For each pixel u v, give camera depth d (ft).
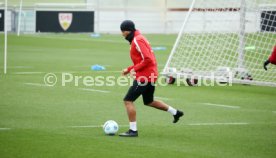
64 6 383.24
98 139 86.07
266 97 136.05
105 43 299.17
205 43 193.88
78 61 209.46
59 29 361.10
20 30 353.31
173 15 409.08
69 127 94.79
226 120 105.09
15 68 181.37
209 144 84.84
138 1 406.41
